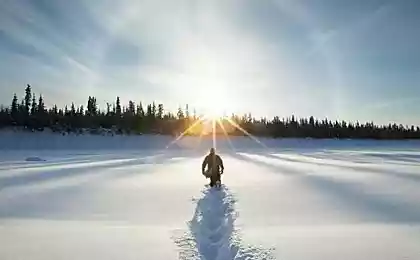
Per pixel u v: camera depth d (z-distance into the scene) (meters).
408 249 6.75
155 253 6.57
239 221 8.95
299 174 20.94
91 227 8.52
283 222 8.86
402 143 102.06
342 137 109.25
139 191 14.22
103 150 63.88
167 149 69.44
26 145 66.69
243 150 68.31
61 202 11.85
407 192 13.74
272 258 6.21
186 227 8.46
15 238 7.59
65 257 6.40
